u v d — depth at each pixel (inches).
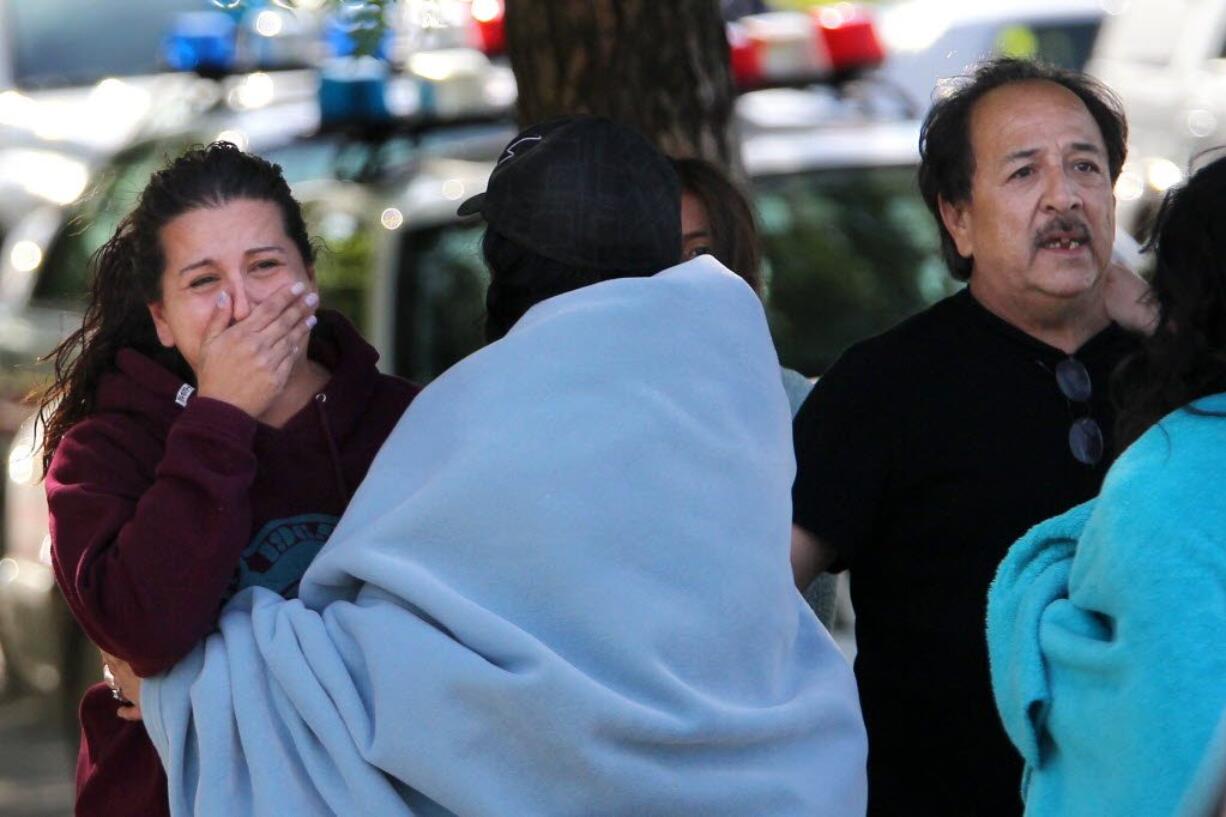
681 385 395.2
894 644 518.3
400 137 866.8
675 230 421.1
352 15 608.1
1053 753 404.2
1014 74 535.2
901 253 856.9
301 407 446.0
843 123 930.7
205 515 401.7
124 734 429.1
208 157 438.0
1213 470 374.0
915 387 514.9
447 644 375.9
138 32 1934.1
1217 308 389.4
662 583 384.2
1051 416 511.8
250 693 389.1
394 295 807.7
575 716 370.9
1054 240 513.0
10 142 1753.2
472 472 383.9
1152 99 1603.1
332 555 393.4
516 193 413.4
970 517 507.8
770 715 390.6
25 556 967.0
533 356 393.1
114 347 446.6
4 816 996.6
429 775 373.4
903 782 515.8
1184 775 354.9
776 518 399.5
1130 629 368.5
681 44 660.1
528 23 659.4
